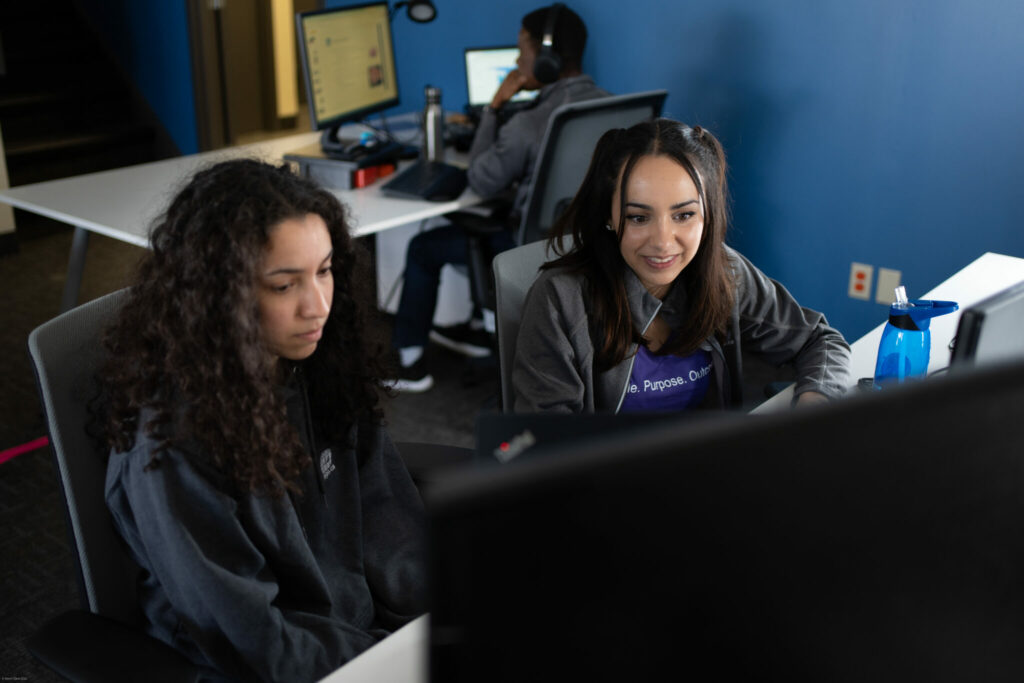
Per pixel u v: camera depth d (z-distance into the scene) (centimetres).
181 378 105
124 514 111
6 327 367
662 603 49
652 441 46
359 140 355
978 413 49
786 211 336
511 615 47
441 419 304
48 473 269
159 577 107
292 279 108
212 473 106
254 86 665
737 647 50
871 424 48
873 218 318
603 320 150
